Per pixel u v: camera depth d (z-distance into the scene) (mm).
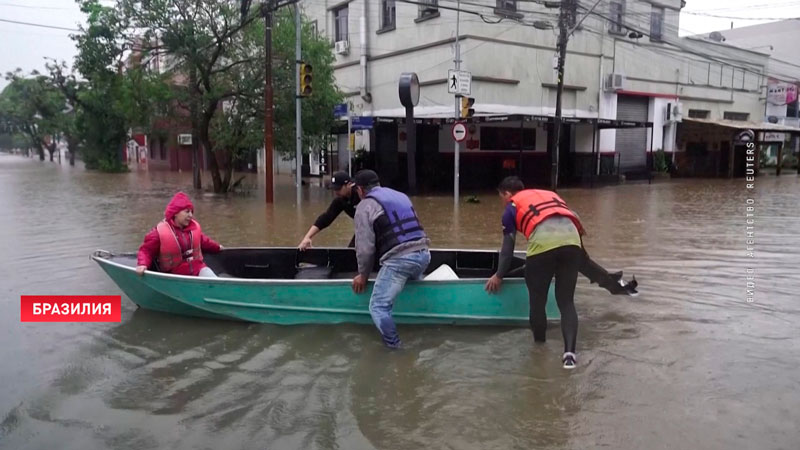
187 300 5805
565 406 4172
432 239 11172
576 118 22078
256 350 5215
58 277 7785
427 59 22531
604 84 26062
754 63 34938
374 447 3682
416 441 3746
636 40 27281
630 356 5027
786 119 38281
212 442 3750
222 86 19297
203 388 4512
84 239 10922
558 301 5059
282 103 19016
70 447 3682
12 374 4750
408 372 4770
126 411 4148
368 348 5238
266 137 16922
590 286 7238
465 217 14242
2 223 13000
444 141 22750
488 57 21625
